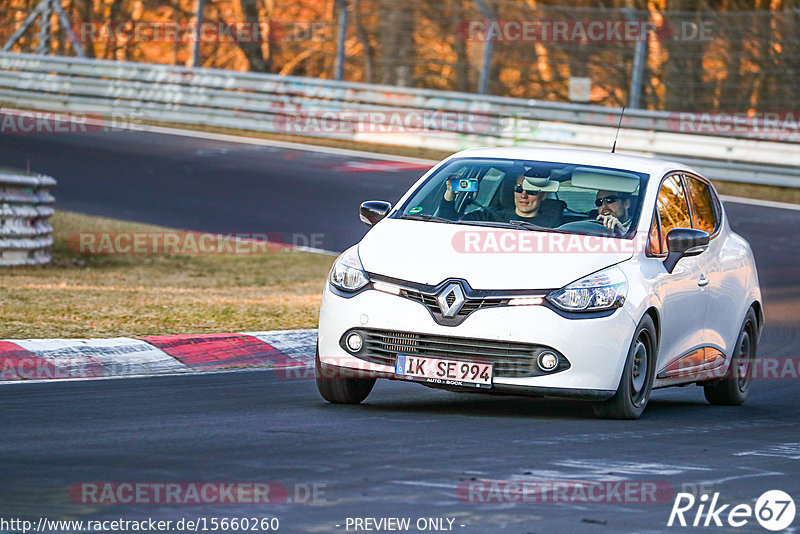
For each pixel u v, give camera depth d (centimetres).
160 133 10212
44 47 11731
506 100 10125
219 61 15412
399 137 10288
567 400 3072
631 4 13612
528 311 2598
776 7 12644
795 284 5978
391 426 2486
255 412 2644
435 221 2861
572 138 9856
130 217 6994
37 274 5316
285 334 3862
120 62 11006
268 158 9262
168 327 3906
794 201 8694
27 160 8412
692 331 3053
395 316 2638
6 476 1848
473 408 2853
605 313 2634
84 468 1930
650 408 3098
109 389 2934
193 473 1912
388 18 14125
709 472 2127
